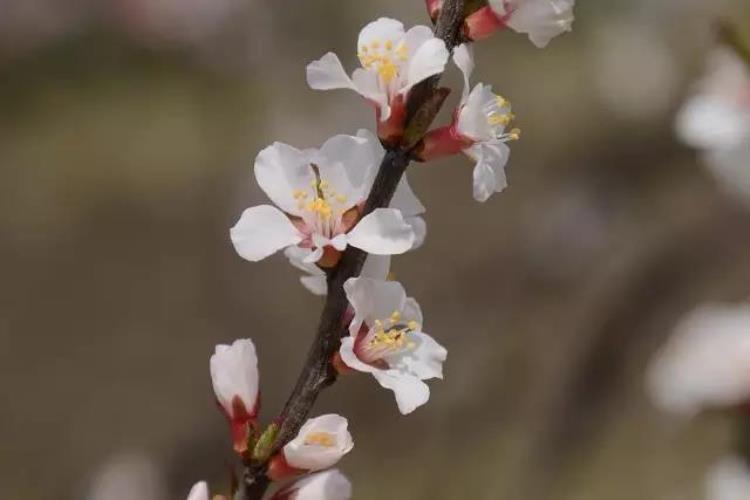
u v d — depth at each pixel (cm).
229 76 168
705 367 53
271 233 40
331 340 40
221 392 40
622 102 140
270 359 134
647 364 96
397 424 112
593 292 107
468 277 123
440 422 108
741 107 54
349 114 153
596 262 116
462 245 128
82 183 170
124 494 126
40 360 150
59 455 138
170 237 158
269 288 142
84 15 178
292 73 162
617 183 125
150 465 129
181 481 127
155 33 172
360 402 114
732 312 54
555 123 147
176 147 169
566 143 140
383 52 40
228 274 146
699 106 54
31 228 167
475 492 102
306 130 155
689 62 142
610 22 159
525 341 108
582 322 102
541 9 40
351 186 40
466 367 111
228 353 41
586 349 99
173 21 170
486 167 40
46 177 171
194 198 160
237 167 160
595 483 105
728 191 60
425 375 40
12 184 172
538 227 123
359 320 40
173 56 173
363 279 40
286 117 158
